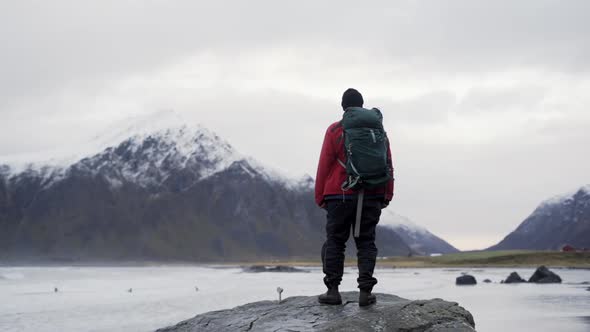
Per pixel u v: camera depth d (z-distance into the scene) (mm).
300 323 5660
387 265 165875
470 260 161375
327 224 5988
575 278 71750
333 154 5754
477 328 20438
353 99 6051
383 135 5684
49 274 108438
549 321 22500
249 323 5980
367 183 5539
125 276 100312
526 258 151250
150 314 28734
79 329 23156
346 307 5977
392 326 5363
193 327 6457
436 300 5887
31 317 27516
